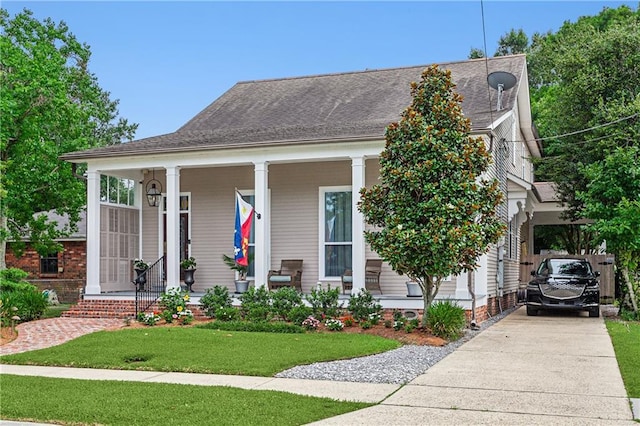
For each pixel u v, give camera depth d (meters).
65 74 24.59
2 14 25.08
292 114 22.06
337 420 7.19
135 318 17.00
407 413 7.52
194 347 12.16
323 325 15.13
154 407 7.73
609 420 7.18
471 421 7.15
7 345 13.52
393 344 12.69
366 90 22.94
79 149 22.22
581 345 12.85
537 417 7.32
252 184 20.27
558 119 25.94
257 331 14.62
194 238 20.77
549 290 19.02
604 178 18.55
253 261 20.06
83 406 7.80
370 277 18.23
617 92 23.47
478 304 16.84
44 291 24.91
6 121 20.22
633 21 26.50
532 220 30.52
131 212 21.09
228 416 7.28
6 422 7.24
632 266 18.41
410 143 13.62
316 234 19.41
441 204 13.31
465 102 20.56
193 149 17.78
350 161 19.17
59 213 23.58
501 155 20.83
